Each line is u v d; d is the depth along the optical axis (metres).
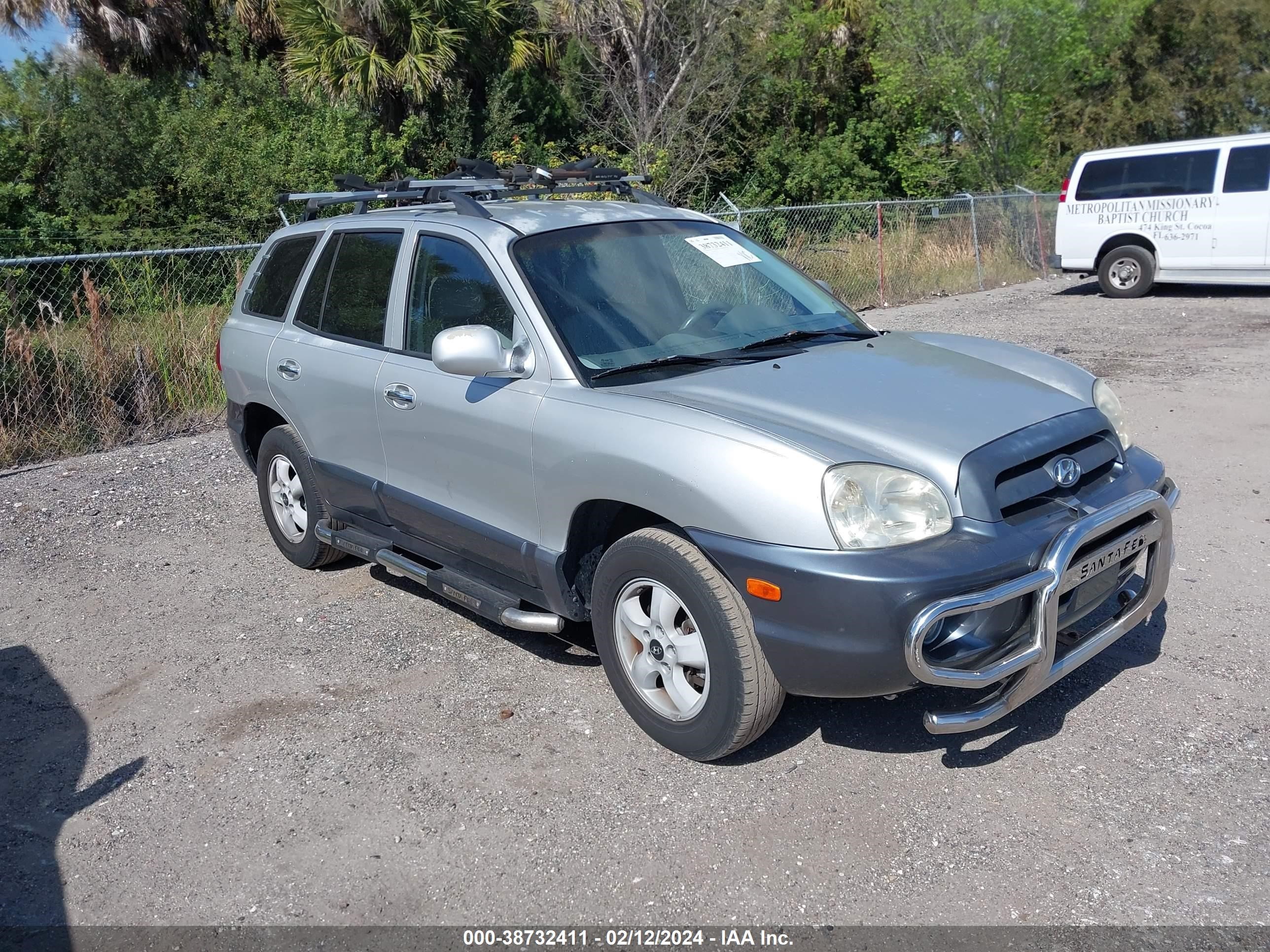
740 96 24.23
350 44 18.25
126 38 20.06
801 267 13.98
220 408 9.40
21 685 4.46
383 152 18.30
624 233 4.32
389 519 4.68
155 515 6.71
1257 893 2.79
